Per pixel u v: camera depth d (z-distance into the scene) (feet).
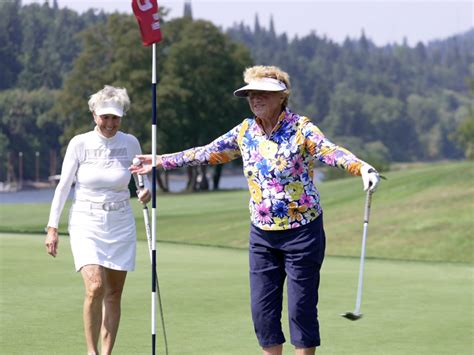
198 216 148.66
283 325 34.35
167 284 43.37
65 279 43.91
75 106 310.24
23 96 538.06
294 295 24.86
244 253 59.41
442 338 31.81
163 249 61.87
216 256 57.26
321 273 49.55
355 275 48.67
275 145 24.70
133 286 42.73
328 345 30.73
